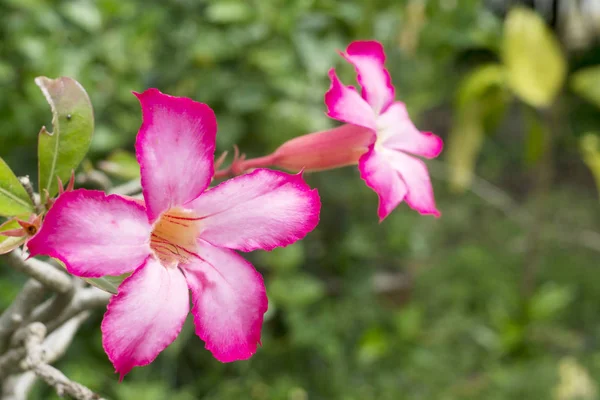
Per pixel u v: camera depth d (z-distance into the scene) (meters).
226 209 0.36
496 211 1.87
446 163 2.05
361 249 1.17
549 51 1.18
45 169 0.38
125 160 0.46
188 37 0.99
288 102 0.97
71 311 0.39
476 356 1.31
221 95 0.97
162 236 0.36
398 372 1.23
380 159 0.39
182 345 1.02
